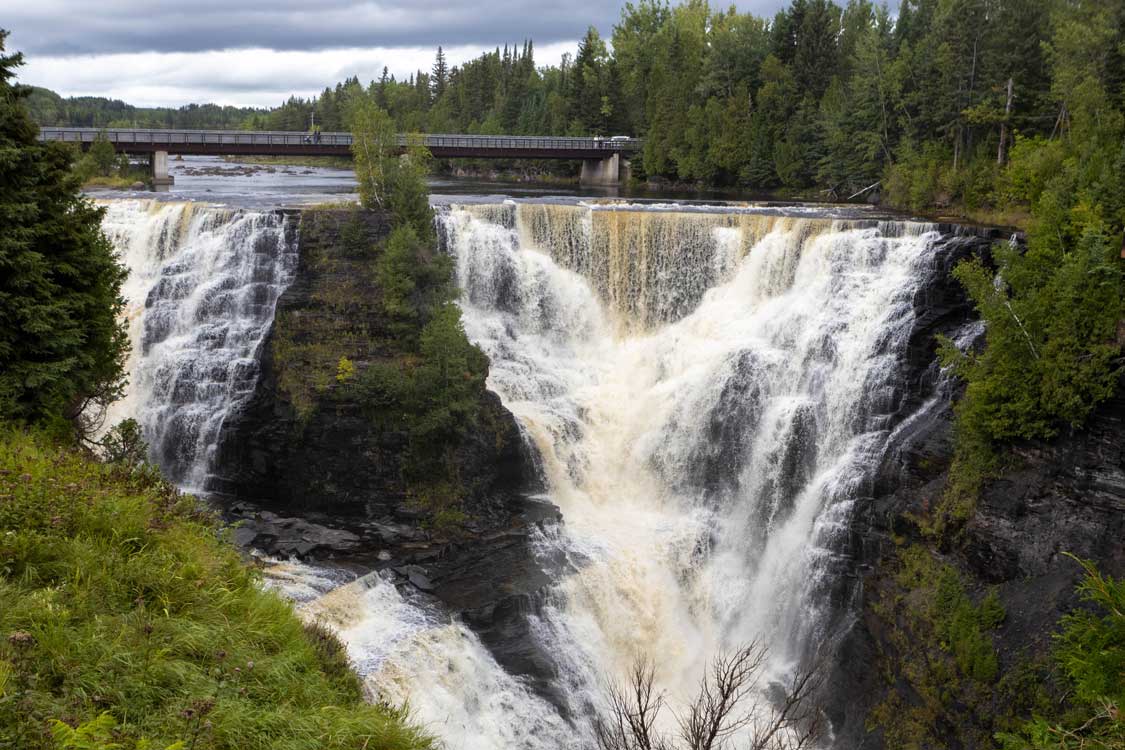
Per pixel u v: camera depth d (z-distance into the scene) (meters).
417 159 59.38
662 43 152.00
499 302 58.34
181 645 18.31
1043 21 72.94
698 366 54.50
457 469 47.28
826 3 119.88
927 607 38.06
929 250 49.84
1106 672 22.20
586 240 60.06
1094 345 36.38
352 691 21.81
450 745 34.59
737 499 50.56
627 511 51.47
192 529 24.48
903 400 47.12
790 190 103.62
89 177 90.56
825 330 51.00
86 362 33.41
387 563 41.16
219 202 68.81
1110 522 34.88
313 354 49.53
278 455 48.28
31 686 14.97
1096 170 48.19
